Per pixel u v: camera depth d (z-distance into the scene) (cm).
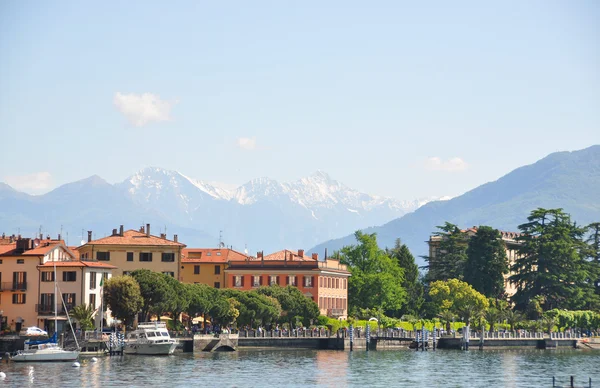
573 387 15475
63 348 19150
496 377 18012
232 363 19088
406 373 18250
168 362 18875
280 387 15638
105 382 15538
